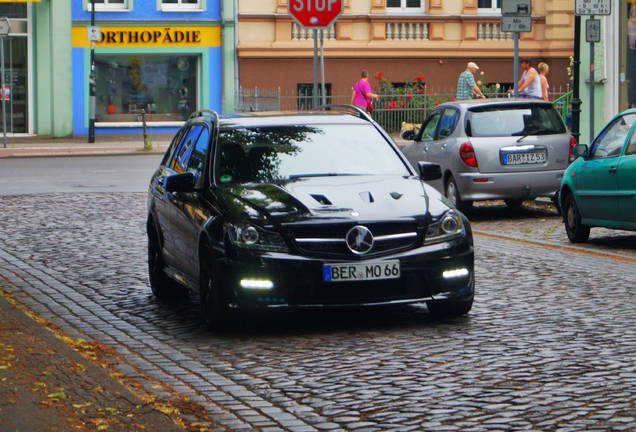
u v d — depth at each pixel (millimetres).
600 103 35562
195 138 13570
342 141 13000
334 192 11750
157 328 11867
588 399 8508
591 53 25438
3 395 8234
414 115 45469
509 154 22031
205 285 11578
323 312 12578
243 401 8719
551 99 45781
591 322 11578
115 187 29031
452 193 22578
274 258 10992
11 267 16234
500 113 22344
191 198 12344
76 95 49094
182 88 49844
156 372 9766
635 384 8938
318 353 10445
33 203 25188
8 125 48844
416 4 50625
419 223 11320
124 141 47562
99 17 48844
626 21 34875
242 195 11680
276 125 13156
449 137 22672
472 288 11656
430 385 9086
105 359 10211
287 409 8461
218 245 11234
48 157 41031
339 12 22516
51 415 7723
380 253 11156
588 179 18047
